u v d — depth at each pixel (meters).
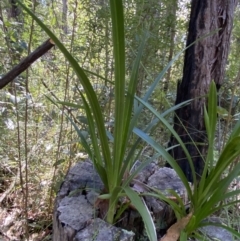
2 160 1.67
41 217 1.52
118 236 0.74
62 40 1.61
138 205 0.64
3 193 1.61
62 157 1.71
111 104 1.59
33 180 1.65
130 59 1.40
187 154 0.76
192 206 0.81
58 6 1.63
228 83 1.61
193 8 1.35
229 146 0.63
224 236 0.83
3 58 1.32
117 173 0.73
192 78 1.39
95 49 1.51
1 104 1.55
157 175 1.04
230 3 1.33
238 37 1.81
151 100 1.63
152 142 0.73
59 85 1.81
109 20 1.42
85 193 0.92
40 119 1.71
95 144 0.77
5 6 1.27
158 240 0.84
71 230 0.75
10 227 1.46
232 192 0.71
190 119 1.42
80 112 1.73
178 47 1.76
